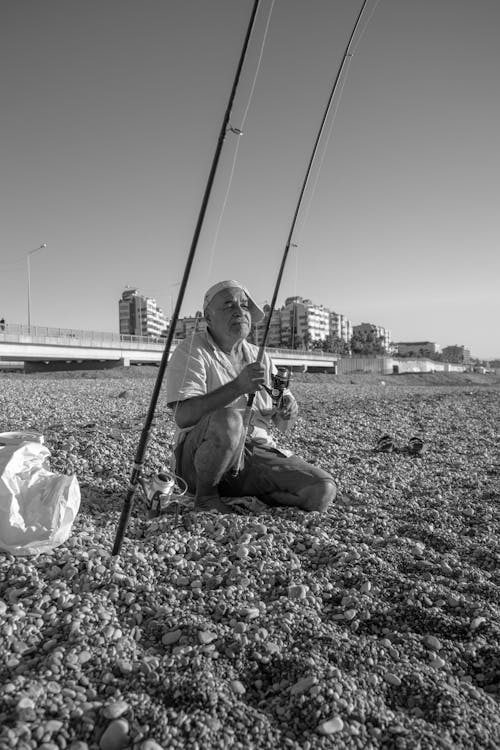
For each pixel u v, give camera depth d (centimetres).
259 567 291
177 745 167
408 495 493
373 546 336
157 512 372
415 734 176
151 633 228
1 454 306
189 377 365
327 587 275
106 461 523
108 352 4422
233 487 395
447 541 360
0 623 225
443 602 262
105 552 295
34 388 2075
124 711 176
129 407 1339
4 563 278
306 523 363
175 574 279
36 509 296
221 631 228
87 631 221
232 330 378
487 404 1467
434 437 852
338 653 217
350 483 520
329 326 16725
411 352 14638
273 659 212
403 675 207
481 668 219
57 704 178
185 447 377
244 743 171
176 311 285
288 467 384
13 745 161
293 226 410
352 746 172
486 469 625
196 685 190
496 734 181
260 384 350
